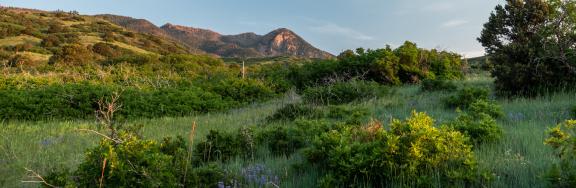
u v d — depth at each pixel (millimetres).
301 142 7805
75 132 10445
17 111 13500
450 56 24391
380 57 21625
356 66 21906
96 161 4391
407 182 4816
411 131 5332
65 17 148875
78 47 55656
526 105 10875
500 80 13352
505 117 9430
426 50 23094
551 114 9117
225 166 6469
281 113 12031
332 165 5289
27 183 6035
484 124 7020
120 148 4520
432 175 4863
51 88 15625
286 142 7637
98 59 64938
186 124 12219
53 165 6879
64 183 4289
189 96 16328
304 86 22609
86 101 14648
